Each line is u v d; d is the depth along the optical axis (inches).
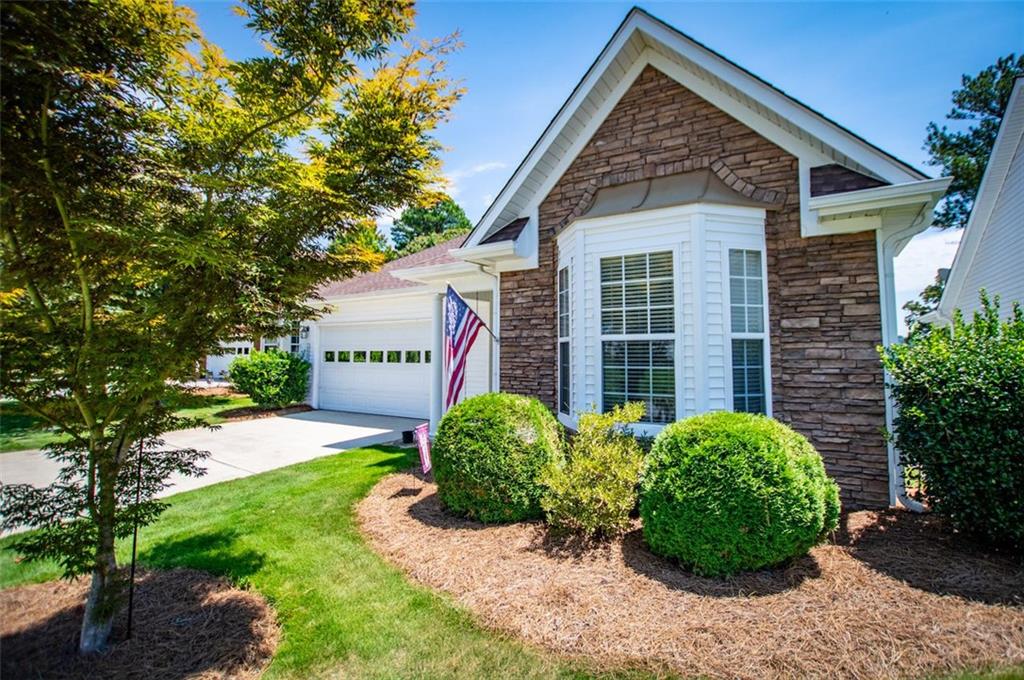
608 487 165.5
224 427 451.5
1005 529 145.6
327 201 141.4
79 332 111.6
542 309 286.2
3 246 105.8
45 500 109.0
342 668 106.0
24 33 85.9
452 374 249.4
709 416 158.9
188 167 127.2
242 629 121.9
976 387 150.5
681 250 214.4
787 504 134.8
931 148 824.3
